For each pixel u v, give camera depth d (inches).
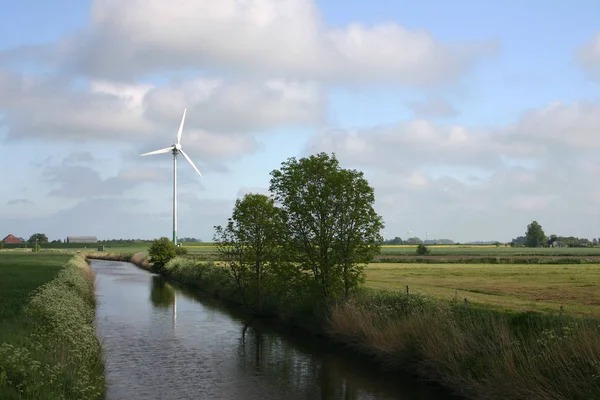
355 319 807.1
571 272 2226.9
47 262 2383.1
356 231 922.1
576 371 443.5
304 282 970.7
